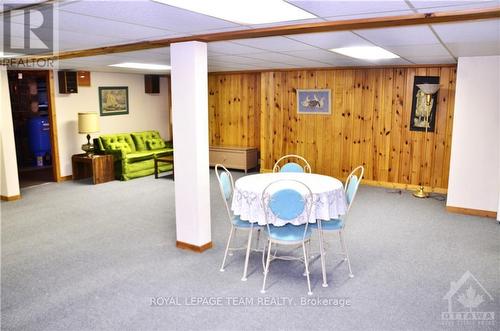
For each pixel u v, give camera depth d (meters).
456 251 4.10
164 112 9.70
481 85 5.11
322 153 7.55
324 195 3.37
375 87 6.87
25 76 7.23
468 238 4.48
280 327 2.75
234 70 7.89
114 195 6.44
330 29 2.92
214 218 5.20
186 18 2.63
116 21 2.74
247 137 8.64
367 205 5.84
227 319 2.85
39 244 4.30
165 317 2.88
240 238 4.46
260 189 3.46
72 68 7.09
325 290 3.27
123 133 8.42
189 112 3.80
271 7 2.32
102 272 3.61
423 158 6.66
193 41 3.62
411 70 6.53
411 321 2.82
